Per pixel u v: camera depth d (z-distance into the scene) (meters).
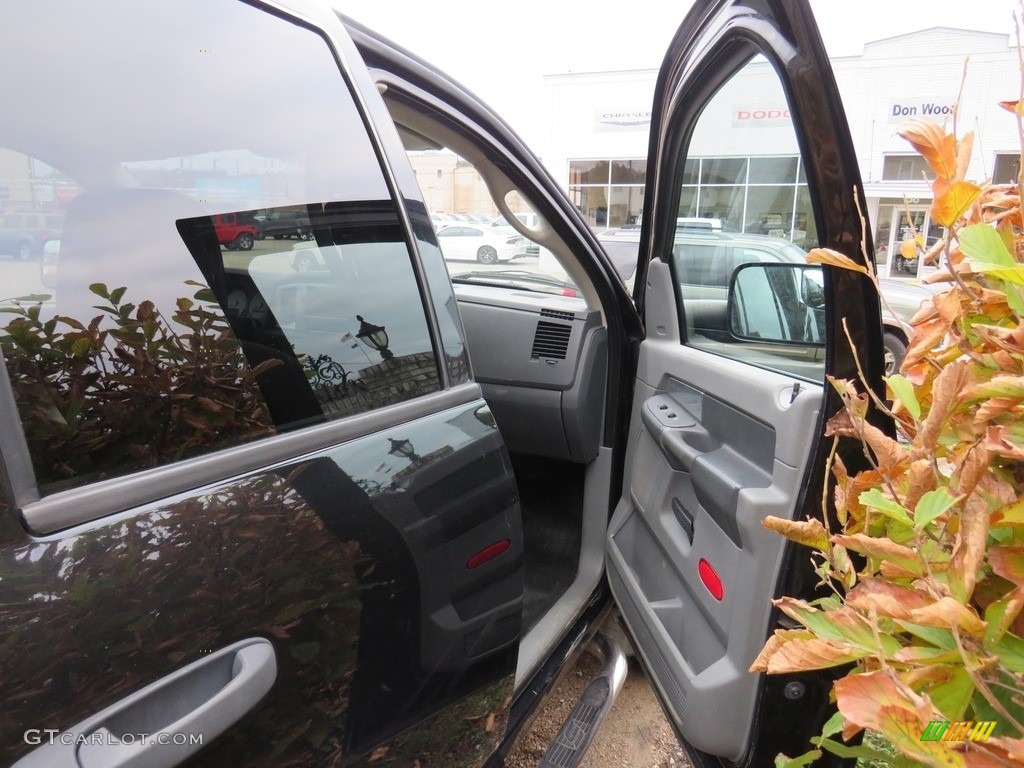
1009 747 0.59
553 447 2.46
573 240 2.16
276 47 1.16
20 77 0.85
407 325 1.34
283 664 0.95
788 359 1.64
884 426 1.38
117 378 0.88
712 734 1.63
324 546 1.03
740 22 1.47
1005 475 0.80
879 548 0.78
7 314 0.80
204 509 0.90
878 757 0.81
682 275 2.21
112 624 0.78
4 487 0.75
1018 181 0.76
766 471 1.58
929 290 1.15
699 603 1.78
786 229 1.58
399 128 1.85
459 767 1.37
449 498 1.28
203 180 1.03
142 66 0.97
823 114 1.22
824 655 0.75
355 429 1.16
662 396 2.19
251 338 1.06
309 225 1.17
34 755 0.70
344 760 1.06
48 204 0.86
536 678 1.91
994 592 0.76
